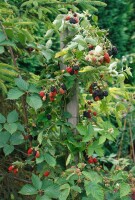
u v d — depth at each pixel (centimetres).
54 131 299
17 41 309
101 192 261
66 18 291
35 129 304
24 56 344
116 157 531
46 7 363
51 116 297
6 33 287
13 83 319
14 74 286
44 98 280
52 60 306
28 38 296
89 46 282
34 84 292
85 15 294
